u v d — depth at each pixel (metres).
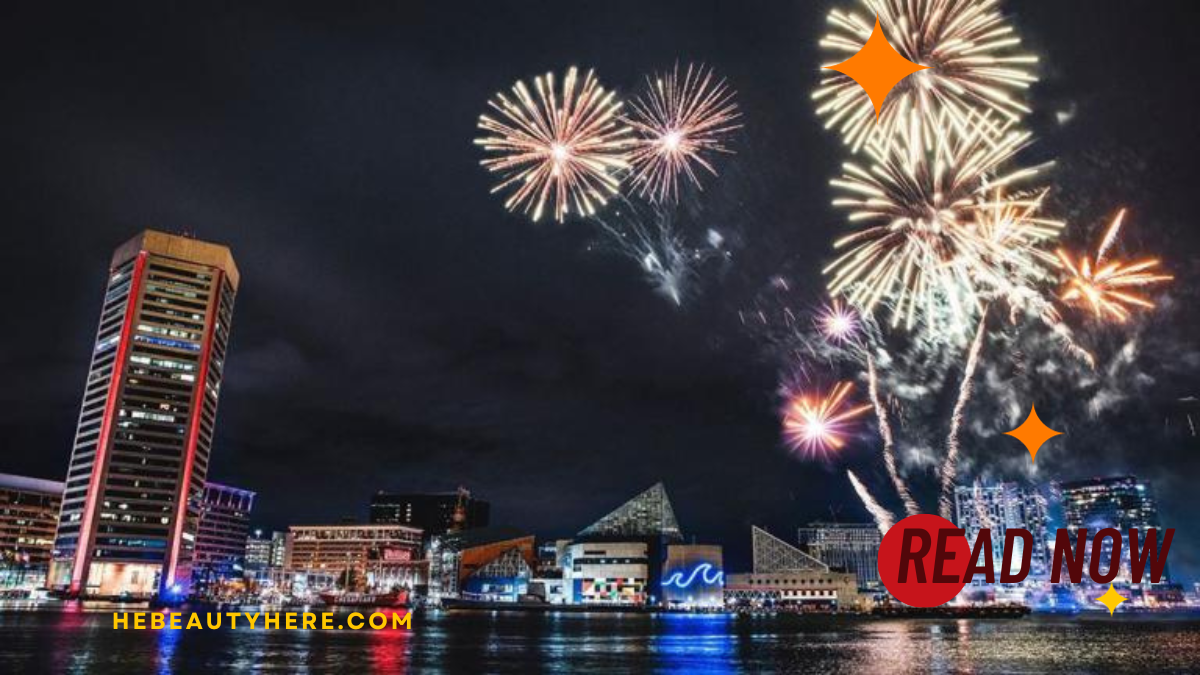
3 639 76.75
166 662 60.66
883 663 70.19
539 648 84.62
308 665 61.41
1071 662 71.62
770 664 69.00
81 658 62.00
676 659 72.88
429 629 122.94
